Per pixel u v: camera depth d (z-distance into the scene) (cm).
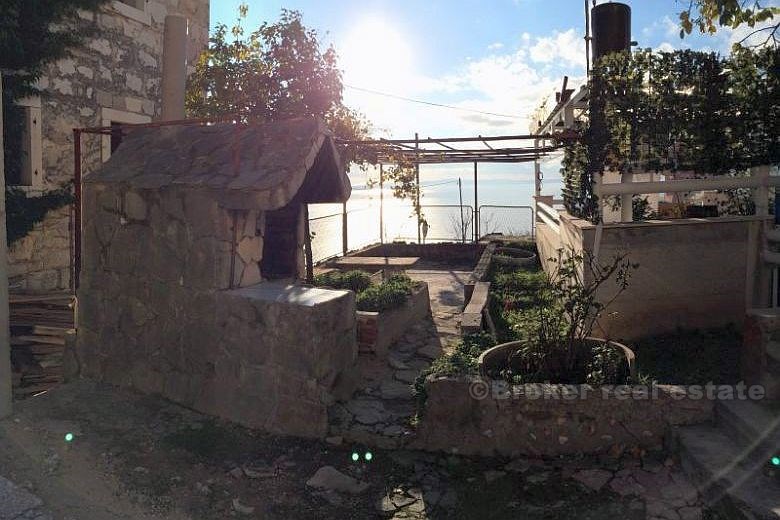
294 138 500
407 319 718
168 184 502
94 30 914
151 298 531
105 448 429
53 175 911
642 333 609
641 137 613
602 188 615
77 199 620
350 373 504
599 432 415
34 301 777
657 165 627
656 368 516
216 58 1048
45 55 796
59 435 447
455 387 427
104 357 567
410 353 632
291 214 620
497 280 984
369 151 1026
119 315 555
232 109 981
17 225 802
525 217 1659
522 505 364
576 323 472
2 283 466
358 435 443
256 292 484
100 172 572
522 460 416
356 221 1681
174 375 518
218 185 472
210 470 407
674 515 339
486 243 1530
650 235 604
